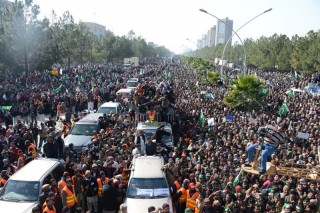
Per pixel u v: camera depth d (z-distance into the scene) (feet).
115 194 44.37
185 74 259.19
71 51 215.72
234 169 50.78
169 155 62.34
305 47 240.73
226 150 60.54
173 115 84.79
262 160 45.96
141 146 64.44
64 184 43.70
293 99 132.36
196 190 42.83
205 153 59.41
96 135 68.85
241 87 110.93
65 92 127.65
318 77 186.29
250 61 338.75
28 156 58.34
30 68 159.53
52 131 64.28
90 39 260.83
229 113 97.40
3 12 160.04
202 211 37.93
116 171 51.03
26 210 40.93
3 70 149.79
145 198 45.37
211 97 129.70
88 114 91.30
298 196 40.78
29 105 102.47
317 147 65.26
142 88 88.17
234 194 42.09
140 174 48.32
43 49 158.30
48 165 48.01
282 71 304.91
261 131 46.47
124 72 239.30
